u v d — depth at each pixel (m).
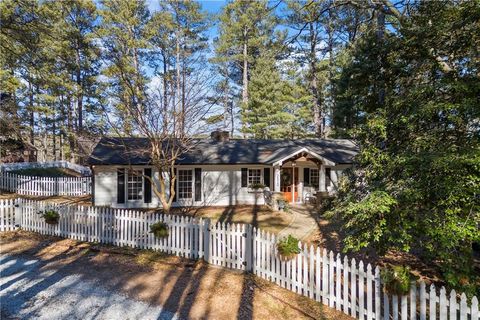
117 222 10.80
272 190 20.92
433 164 5.32
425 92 6.39
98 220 11.10
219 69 37.41
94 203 17.66
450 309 4.96
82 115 32.28
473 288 5.88
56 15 18.50
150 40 26.75
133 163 17.30
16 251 10.03
